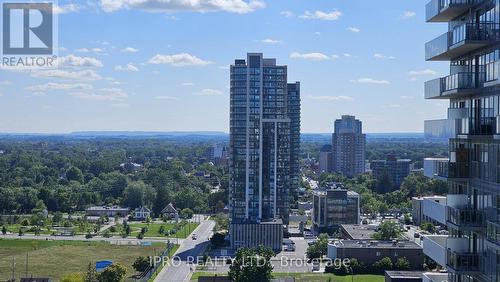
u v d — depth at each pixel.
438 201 78.44
